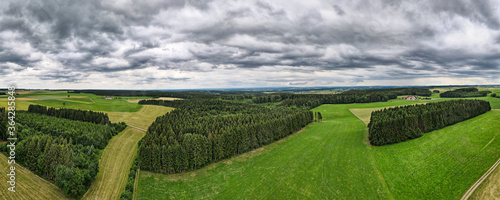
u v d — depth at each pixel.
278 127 90.19
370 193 48.03
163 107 159.12
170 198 49.69
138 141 85.00
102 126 88.62
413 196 45.84
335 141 83.12
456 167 53.16
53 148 51.25
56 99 167.75
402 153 65.19
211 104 152.38
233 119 102.62
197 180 57.81
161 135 71.25
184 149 62.62
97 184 51.59
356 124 108.00
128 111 142.88
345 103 186.75
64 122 86.62
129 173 58.16
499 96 169.50
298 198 47.94
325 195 48.47
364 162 62.66
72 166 48.91
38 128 75.56
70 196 45.28
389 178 53.06
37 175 49.91
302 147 78.94
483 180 46.03
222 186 54.47
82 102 164.62
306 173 58.47
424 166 56.00
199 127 85.25
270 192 50.72
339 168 60.03
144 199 48.78
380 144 73.75
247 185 54.31
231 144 72.88
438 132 77.94
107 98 198.88
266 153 75.19
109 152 72.50
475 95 195.75
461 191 44.53
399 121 75.69
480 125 80.31
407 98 199.62
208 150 67.44
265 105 190.50
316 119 131.25
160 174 60.50
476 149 60.25
